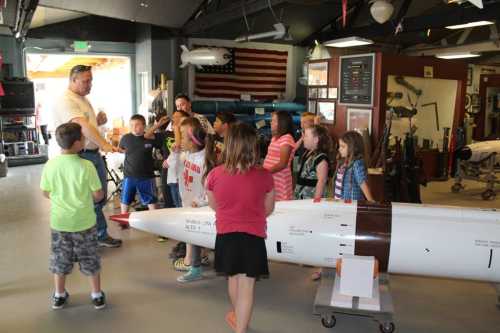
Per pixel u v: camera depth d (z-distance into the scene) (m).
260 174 2.33
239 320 2.45
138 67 10.51
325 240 2.96
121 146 4.66
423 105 7.67
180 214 3.38
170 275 3.58
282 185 3.43
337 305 2.66
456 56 10.06
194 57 8.50
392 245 2.87
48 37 9.87
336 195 3.40
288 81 10.95
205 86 9.95
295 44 10.83
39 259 3.90
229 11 7.18
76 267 3.69
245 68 10.34
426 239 2.85
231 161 2.30
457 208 3.03
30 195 6.46
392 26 8.38
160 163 5.08
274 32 7.54
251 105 9.30
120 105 12.30
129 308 3.02
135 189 4.73
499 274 2.82
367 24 9.49
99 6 6.93
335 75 7.31
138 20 8.02
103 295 3.03
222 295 3.23
